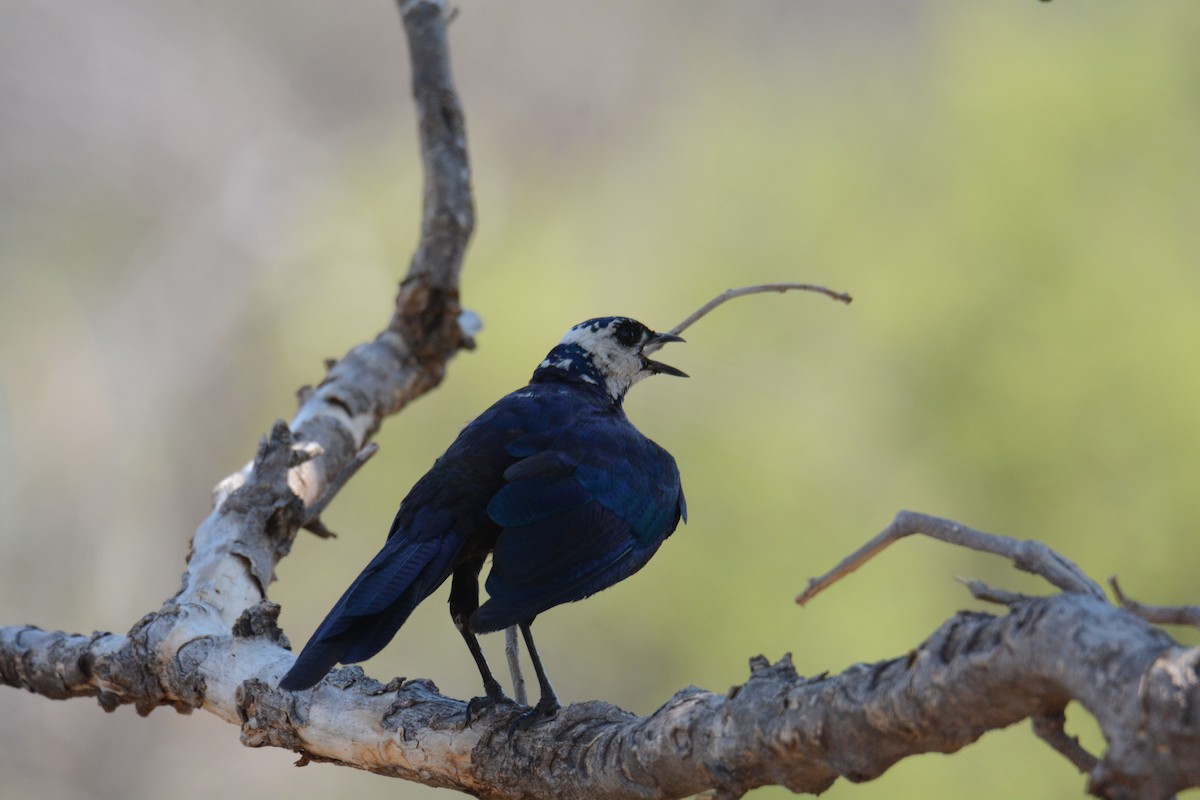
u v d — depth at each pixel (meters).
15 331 23.69
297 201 26.00
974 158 17.30
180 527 22.67
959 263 16.73
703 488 16.47
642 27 29.14
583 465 6.30
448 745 5.43
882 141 19.91
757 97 25.56
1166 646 3.38
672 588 16.23
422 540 5.92
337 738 5.75
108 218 25.66
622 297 20.62
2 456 21.84
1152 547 14.75
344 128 27.89
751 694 4.40
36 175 25.50
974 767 13.28
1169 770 3.29
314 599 19.23
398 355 9.08
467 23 29.33
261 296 24.52
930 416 15.99
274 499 7.34
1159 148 16.56
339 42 28.14
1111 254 16.02
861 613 15.20
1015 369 15.69
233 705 6.14
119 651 6.58
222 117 26.92
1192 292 15.60
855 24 27.39
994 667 3.67
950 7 21.59
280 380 23.55
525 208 27.36
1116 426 15.13
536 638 17.09
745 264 19.34
